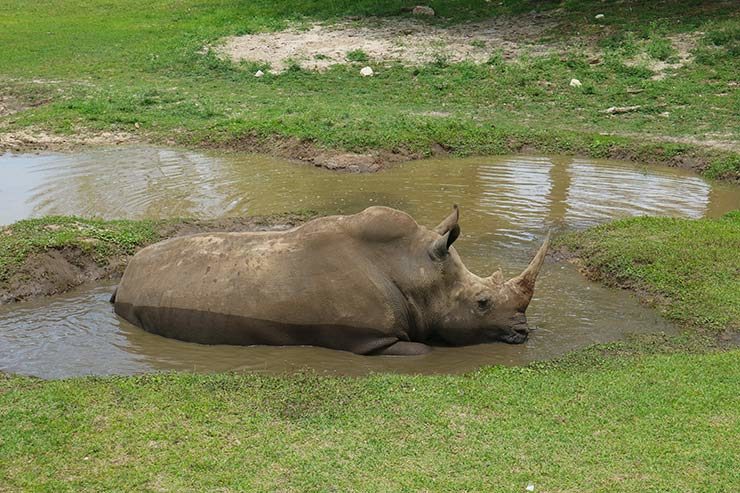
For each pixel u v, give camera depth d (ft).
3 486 22.68
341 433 25.38
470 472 23.36
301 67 97.09
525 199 54.44
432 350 33.63
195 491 22.44
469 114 77.36
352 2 128.47
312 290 32.42
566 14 108.99
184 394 27.94
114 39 116.16
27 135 71.20
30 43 114.73
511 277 40.37
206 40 110.42
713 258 41.29
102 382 28.86
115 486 22.66
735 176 59.67
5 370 30.45
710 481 23.02
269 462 23.73
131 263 35.70
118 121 75.56
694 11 102.53
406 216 33.35
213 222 47.57
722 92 81.00
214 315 33.01
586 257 43.04
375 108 78.84
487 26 108.68
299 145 66.39
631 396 28.04
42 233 42.29
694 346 33.09
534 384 29.07
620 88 83.92
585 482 22.95
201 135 70.38
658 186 58.18
